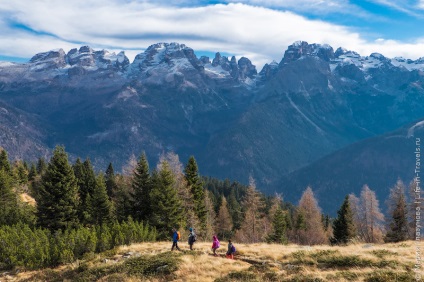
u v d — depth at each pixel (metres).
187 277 23.16
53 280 27.67
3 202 53.88
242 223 88.69
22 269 32.19
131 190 59.28
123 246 34.59
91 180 71.94
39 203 50.22
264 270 23.69
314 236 82.56
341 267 23.81
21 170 90.81
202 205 65.75
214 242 29.77
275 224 70.75
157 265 25.97
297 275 21.03
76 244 34.88
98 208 53.44
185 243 37.31
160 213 48.41
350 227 66.50
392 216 59.78
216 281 21.53
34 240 36.84
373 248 30.36
